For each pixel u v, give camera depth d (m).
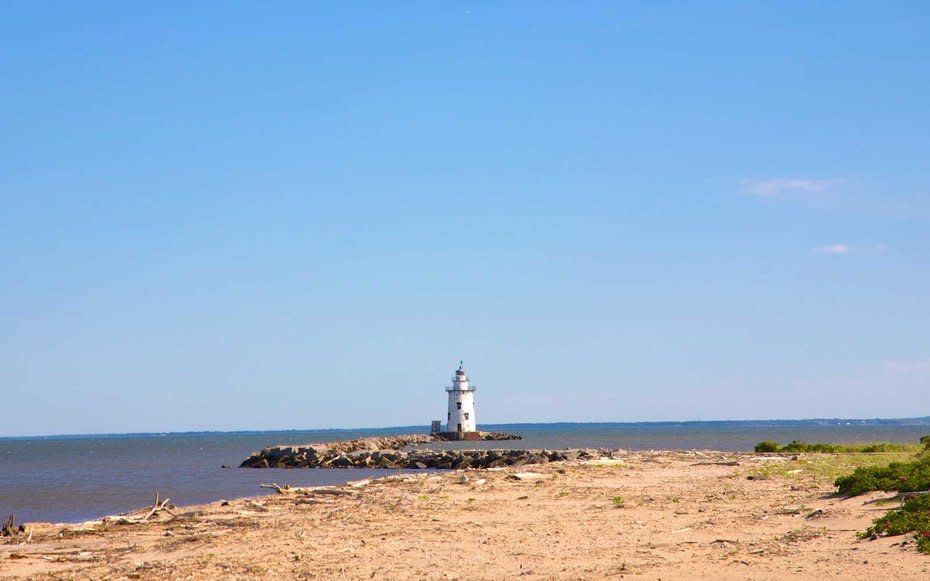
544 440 163.00
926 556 16.44
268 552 20.77
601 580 16.30
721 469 44.66
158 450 170.12
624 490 34.19
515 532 23.31
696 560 17.97
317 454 91.81
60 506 49.78
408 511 28.42
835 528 20.91
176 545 22.80
